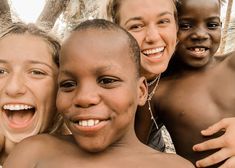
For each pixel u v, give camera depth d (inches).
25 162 23.0
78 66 21.3
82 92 21.1
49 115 27.4
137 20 29.6
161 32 29.5
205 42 30.8
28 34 27.3
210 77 31.6
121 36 22.7
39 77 26.7
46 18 56.8
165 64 30.1
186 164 23.4
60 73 22.2
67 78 21.7
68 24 58.6
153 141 37.4
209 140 27.7
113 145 23.0
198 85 31.4
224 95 30.7
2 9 47.5
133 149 23.2
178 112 31.2
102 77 21.4
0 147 27.9
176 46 31.5
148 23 29.6
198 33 30.5
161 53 30.0
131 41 23.2
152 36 29.3
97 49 21.6
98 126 21.3
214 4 30.9
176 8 31.1
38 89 26.5
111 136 22.0
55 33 28.8
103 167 22.1
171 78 32.7
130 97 22.1
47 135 24.5
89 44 21.6
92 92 21.1
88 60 21.3
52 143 23.7
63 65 21.9
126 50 22.5
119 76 21.7
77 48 21.6
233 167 26.6
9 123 27.1
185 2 30.8
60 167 22.2
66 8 58.2
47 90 26.8
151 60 29.7
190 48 31.0
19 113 27.3
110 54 21.7
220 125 27.9
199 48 30.9
